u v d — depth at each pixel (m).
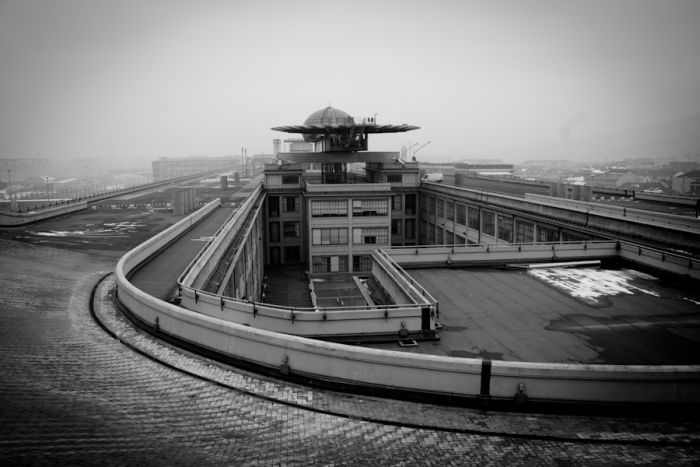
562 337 19.38
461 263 30.73
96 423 11.70
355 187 65.88
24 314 19.30
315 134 79.00
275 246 77.00
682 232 30.98
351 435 12.22
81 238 37.41
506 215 52.22
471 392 14.08
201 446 11.25
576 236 41.03
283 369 14.90
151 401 13.23
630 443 12.26
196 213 47.06
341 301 56.00
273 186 75.94
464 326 20.61
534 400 13.88
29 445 10.21
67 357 15.62
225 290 29.39
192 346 16.66
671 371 13.68
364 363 14.50
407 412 13.42
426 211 77.31
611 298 24.20
